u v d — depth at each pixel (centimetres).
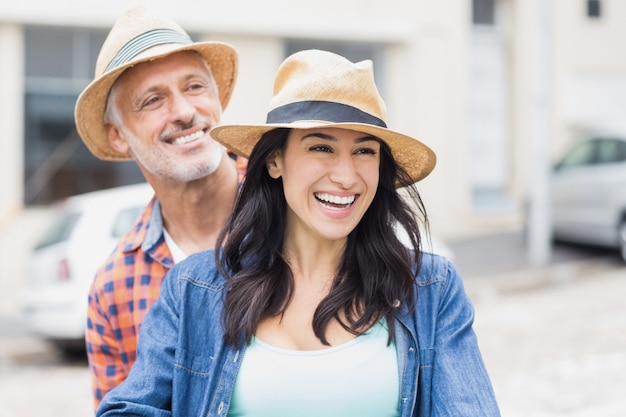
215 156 236
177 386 195
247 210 203
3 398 600
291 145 195
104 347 240
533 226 1050
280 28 1236
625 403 480
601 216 1005
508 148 1420
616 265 1022
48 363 729
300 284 200
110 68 235
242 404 189
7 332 865
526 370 578
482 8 1405
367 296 194
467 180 1330
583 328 701
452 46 1321
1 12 1159
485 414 184
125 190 702
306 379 188
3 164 1180
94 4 1187
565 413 471
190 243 247
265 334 194
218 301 200
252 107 1244
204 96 239
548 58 1032
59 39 1198
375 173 195
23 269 1163
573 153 1083
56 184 1200
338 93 189
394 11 1296
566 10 1409
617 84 1438
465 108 1326
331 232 192
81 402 581
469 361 192
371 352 191
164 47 230
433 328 196
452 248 1182
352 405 187
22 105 1191
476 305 883
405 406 190
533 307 829
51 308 664
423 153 203
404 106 1309
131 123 236
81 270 658
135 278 240
